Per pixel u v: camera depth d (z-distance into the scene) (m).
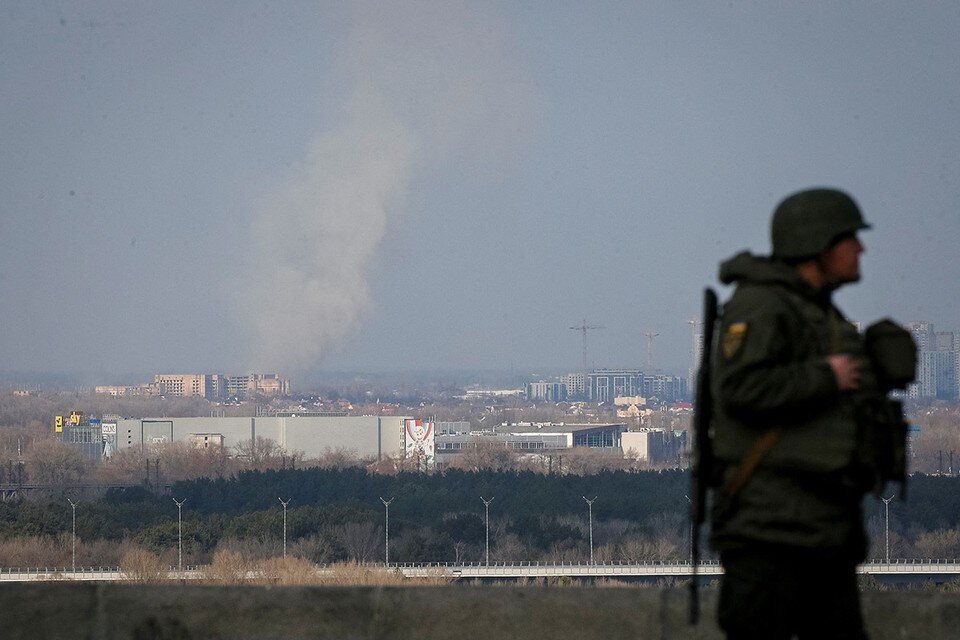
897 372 24.30
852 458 23.33
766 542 23.41
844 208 24.77
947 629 32.28
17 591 32.12
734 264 25.05
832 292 25.38
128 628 32.22
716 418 24.38
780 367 23.25
